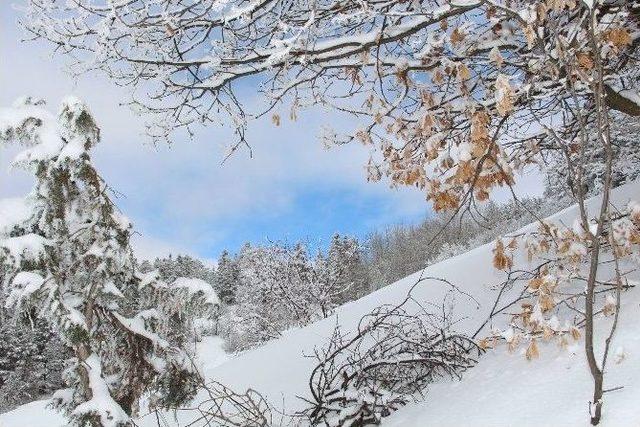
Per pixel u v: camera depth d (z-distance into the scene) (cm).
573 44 356
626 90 457
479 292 815
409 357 584
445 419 392
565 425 305
